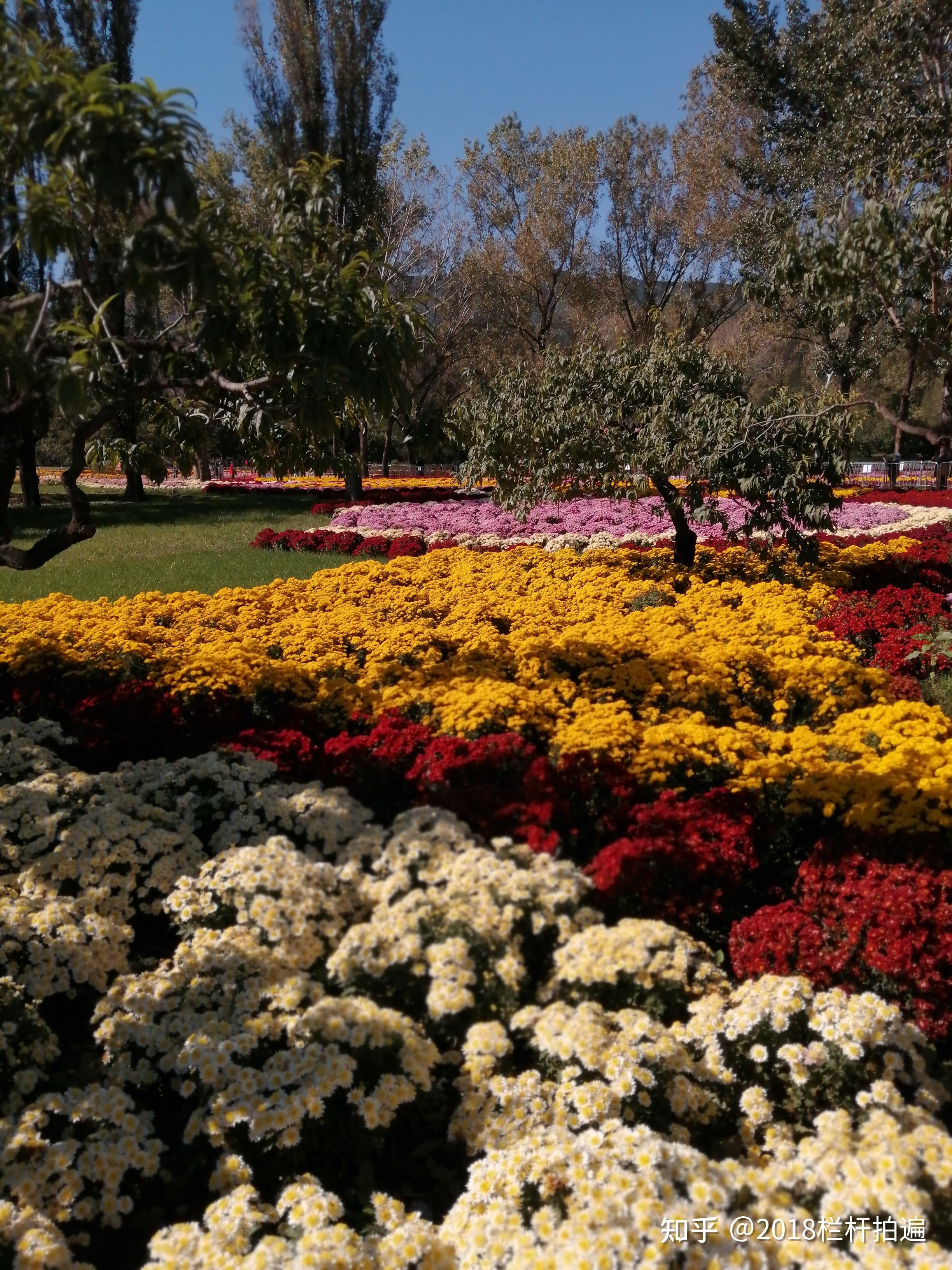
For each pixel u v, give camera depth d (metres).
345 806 4.70
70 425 5.69
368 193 29.50
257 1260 2.41
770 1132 2.99
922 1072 3.13
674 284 41.03
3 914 3.85
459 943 3.34
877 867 4.09
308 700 7.36
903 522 20.28
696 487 11.73
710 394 11.69
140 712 6.64
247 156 31.88
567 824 4.88
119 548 19.61
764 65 31.14
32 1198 2.79
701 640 8.53
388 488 34.91
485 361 40.38
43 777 5.04
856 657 8.47
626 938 3.41
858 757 5.70
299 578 15.08
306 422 5.23
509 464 12.70
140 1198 3.04
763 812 4.99
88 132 3.82
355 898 3.92
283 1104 2.96
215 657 7.65
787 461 10.80
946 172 8.72
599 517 21.06
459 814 4.75
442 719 6.34
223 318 5.08
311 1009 3.17
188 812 4.87
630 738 5.62
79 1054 3.72
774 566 12.22
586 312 41.09
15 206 4.33
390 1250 2.53
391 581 13.02
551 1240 2.42
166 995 3.55
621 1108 3.06
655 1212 2.38
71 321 4.66
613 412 12.15
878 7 19.92
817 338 30.75
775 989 3.27
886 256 7.24
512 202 41.41
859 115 23.06
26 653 7.93
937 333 8.01
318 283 5.46
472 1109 3.15
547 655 7.84
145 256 4.21
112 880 4.27
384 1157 3.22
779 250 8.28
